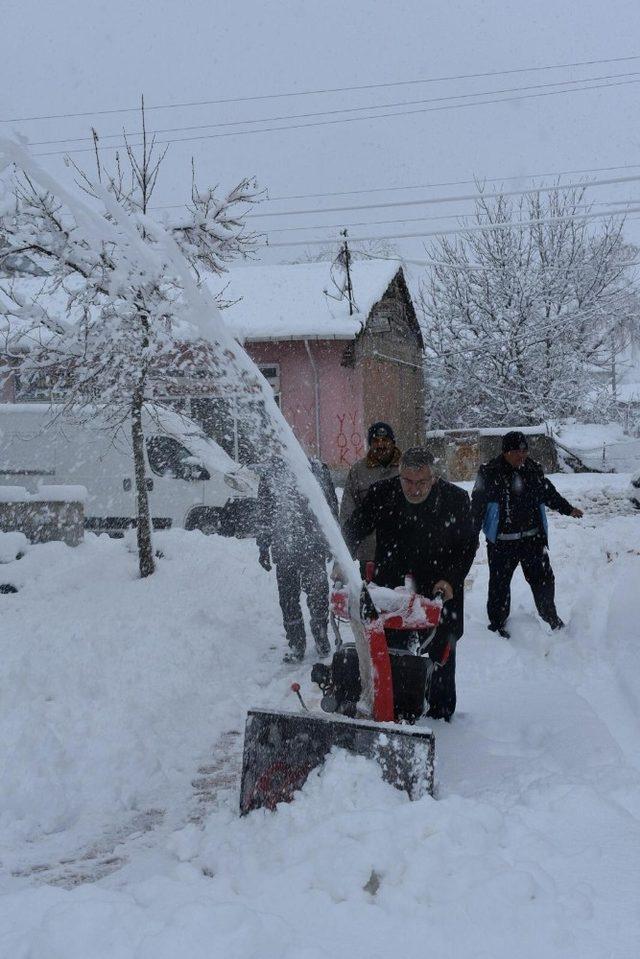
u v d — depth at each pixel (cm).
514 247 3322
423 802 378
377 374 2627
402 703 492
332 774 404
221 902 314
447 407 3344
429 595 562
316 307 2444
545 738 548
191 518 1521
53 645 780
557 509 838
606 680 684
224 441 1502
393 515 562
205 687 715
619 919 308
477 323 3284
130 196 1116
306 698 690
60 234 966
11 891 386
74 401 1043
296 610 809
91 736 582
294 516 804
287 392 2400
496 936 297
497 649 773
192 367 1026
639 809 421
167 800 501
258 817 416
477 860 340
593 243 3334
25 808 489
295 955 282
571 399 3231
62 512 1184
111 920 309
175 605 951
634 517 1596
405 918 312
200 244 1066
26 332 1023
